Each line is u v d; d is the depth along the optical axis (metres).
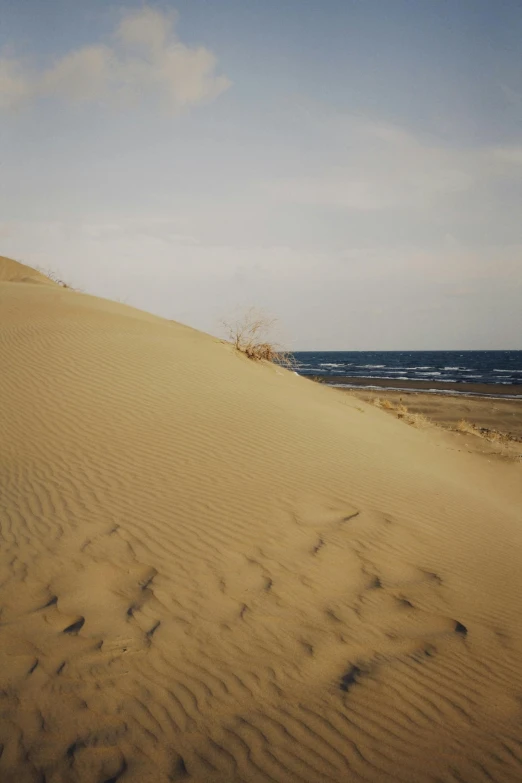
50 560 5.20
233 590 4.89
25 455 7.95
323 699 3.63
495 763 3.19
